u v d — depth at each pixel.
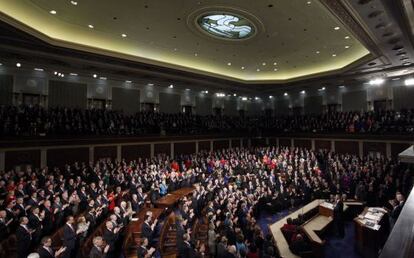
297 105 29.64
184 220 8.20
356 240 8.97
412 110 18.77
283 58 18.02
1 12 9.60
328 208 10.57
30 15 11.07
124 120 19.91
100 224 8.51
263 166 17.44
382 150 19.00
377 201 11.45
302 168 16.16
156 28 12.91
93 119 18.19
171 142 21.92
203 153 21.42
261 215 12.34
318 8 10.61
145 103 24.05
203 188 12.23
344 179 13.75
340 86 25.30
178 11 11.20
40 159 15.16
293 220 9.45
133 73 18.84
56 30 12.59
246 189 12.49
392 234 1.38
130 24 12.38
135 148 19.75
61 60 15.12
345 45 14.99
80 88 20.19
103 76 20.09
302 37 13.94
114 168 15.62
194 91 28.03
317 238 8.19
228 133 26.23
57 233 7.51
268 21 12.03
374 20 9.21
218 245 6.69
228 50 16.39
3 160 13.93
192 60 18.39
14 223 7.84
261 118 30.19
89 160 17.28
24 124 15.08
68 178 13.59
